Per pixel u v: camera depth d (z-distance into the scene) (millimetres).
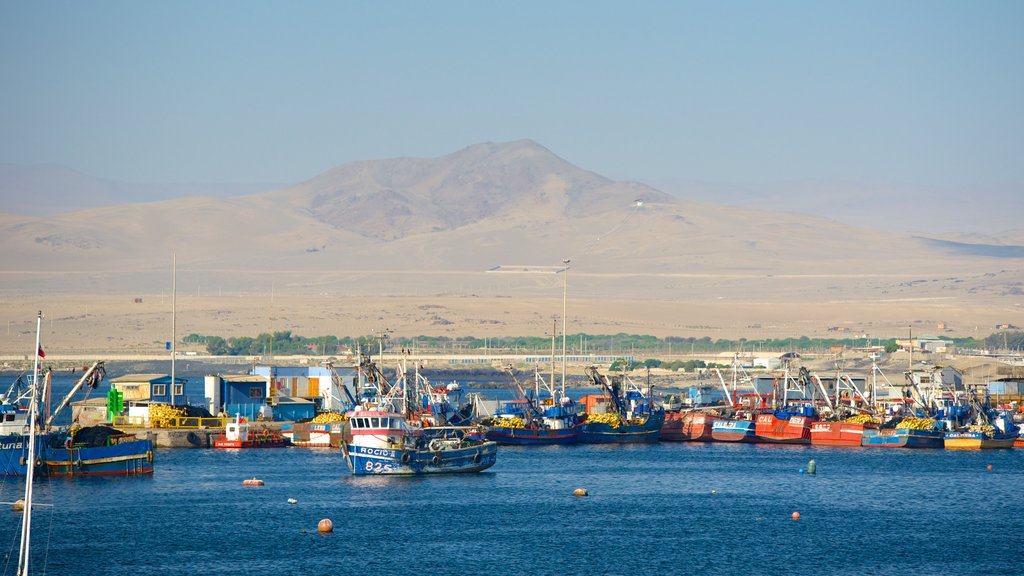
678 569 187875
